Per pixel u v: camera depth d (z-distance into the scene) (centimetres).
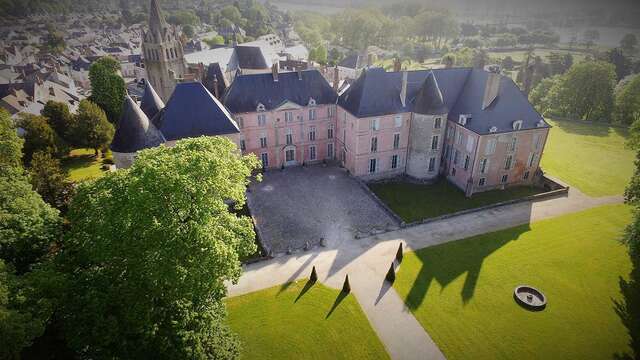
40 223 3534
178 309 3089
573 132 9944
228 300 4306
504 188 6900
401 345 3831
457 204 6391
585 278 4709
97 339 2691
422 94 6650
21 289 2681
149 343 2934
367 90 6600
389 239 5403
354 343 3844
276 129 7125
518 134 6444
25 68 14400
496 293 4472
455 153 6894
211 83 7975
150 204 2883
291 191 6575
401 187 6988
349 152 7100
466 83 6931
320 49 18125
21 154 5725
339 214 5941
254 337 3875
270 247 5197
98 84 9238
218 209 3306
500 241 5375
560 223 5809
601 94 10762
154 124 6125
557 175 7425
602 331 3997
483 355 3747
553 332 3988
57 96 10994
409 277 4700
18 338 2389
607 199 6531
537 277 4719
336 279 4653
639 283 3559
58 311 2884
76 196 3378
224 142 3931
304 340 3862
